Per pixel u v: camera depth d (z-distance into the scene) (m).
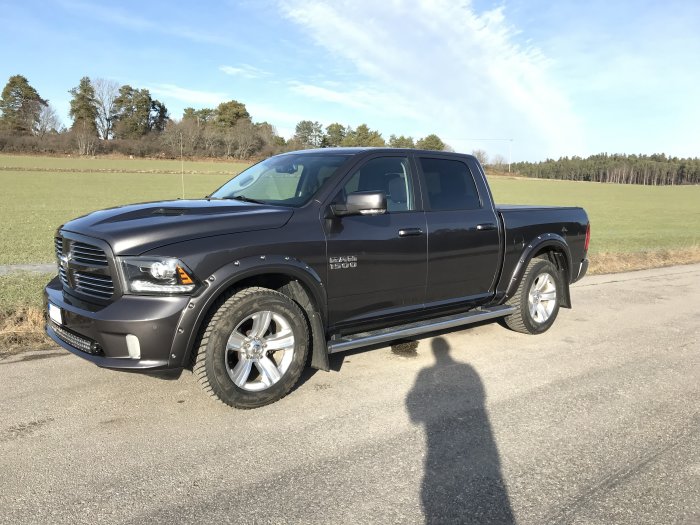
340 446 3.48
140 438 3.53
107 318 3.49
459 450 3.47
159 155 102.06
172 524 2.66
